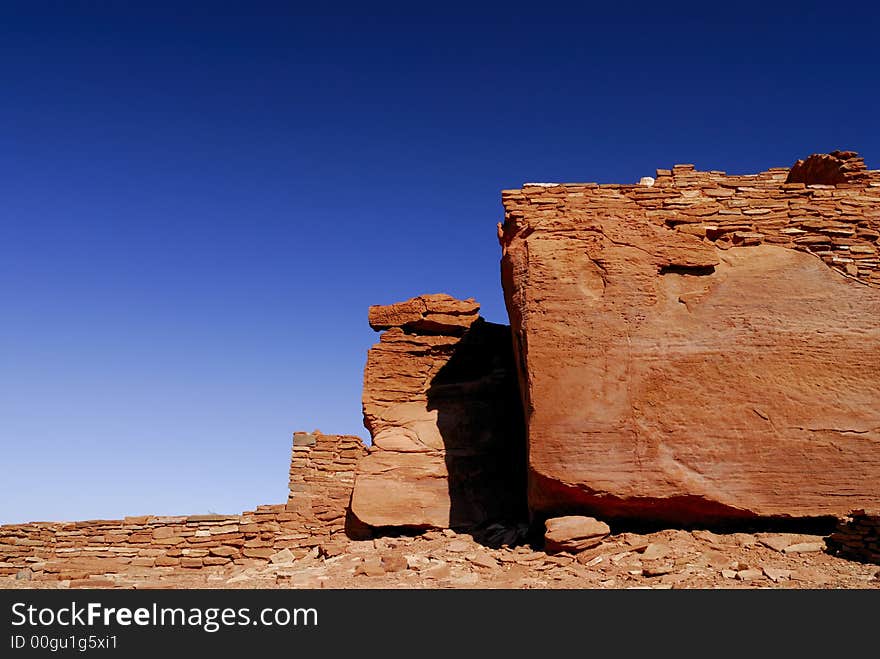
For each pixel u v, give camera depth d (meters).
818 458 12.21
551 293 13.24
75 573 14.35
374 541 14.50
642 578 10.80
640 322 13.02
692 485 12.17
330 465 16.11
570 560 11.79
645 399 12.62
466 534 14.27
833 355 12.77
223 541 15.26
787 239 13.74
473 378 17.11
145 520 15.33
